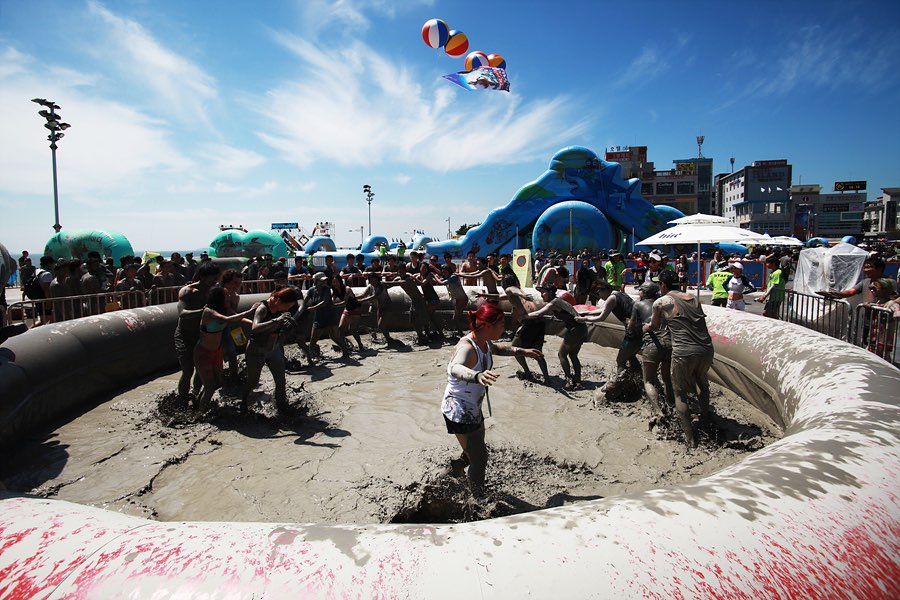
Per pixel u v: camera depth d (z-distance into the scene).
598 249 29.94
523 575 1.47
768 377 5.35
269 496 4.11
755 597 1.44
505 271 11.50
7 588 1.54
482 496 3.79
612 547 1.55
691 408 5.80
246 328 6.05
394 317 12.74
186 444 5.21
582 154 31.38
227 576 1.50
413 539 1.64
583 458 4.82
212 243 25.83
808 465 1.98
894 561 1.62
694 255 22.36
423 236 44.62
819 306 7.41
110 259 17.55
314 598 1.43
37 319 8.22
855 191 112.38
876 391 3.00
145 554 1.60
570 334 7.09
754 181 103.06
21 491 4.21
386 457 4.85
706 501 1.75
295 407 6.15
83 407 6.42
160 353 8.32
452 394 3.67
